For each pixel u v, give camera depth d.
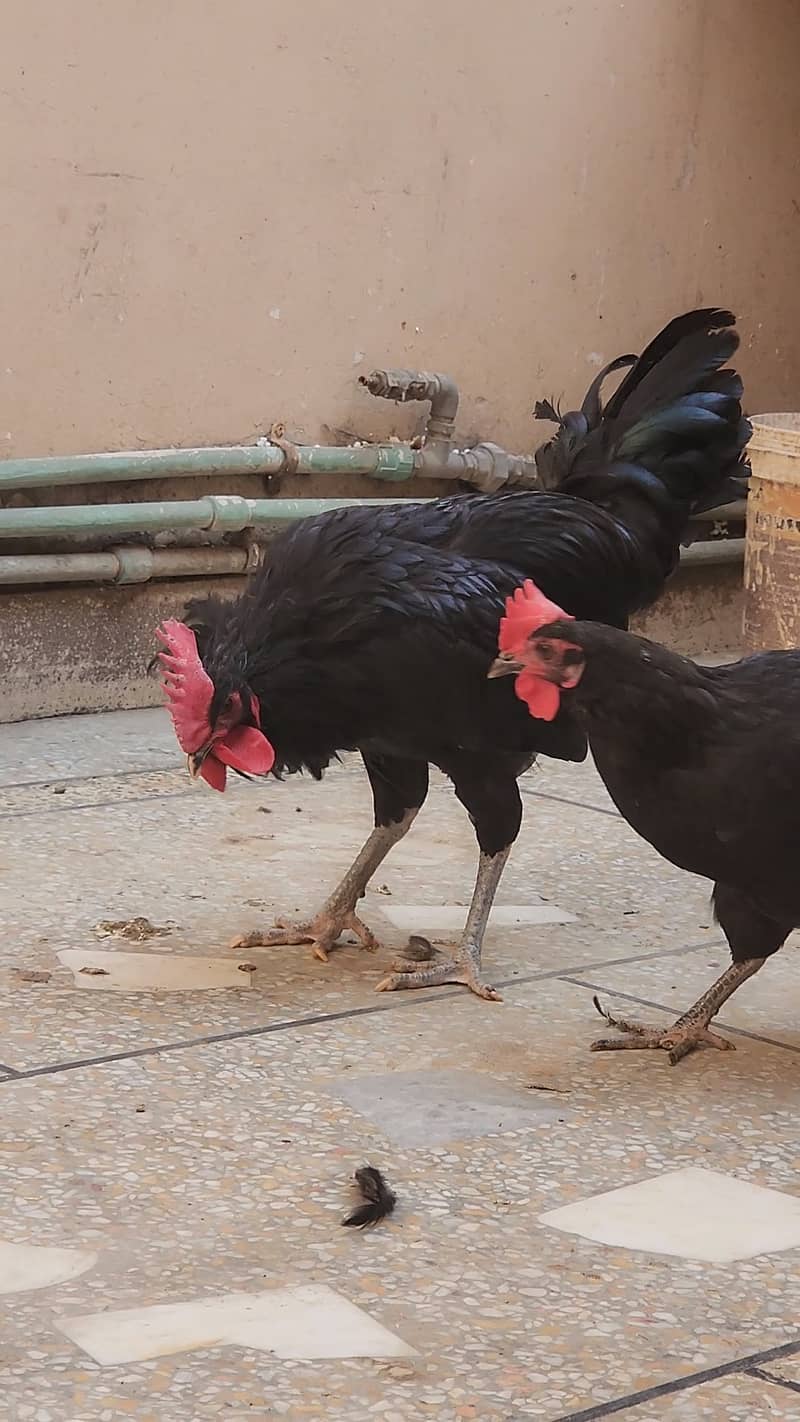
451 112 3.62
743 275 4.09
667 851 2.44
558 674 2.41
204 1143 2.33
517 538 2.64
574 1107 2.41
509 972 2.67
